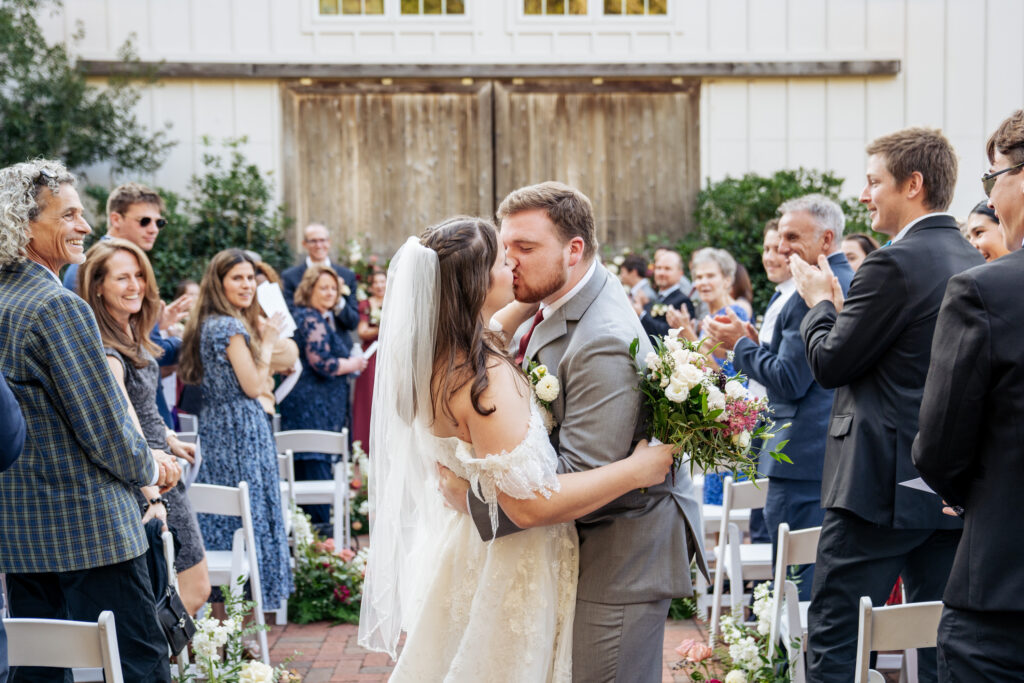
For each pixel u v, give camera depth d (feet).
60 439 9.51
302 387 22.39
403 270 7.97
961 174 33.35
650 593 8.29
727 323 13.98
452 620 8.42
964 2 33.04
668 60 33.35
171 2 32.55
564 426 8.27
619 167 33.91
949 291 7.33
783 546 10.71
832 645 10.23
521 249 8.29
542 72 33.37
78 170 31.86
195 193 32.83
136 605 9.92
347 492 19.92
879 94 33.50
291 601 17.26
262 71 32.81
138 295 11.91
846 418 10.26
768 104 33.68
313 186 33.58
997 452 7.09
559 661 8.34
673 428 8.14
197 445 13.73
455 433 8.03
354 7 33.17
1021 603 6.86
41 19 31.91
